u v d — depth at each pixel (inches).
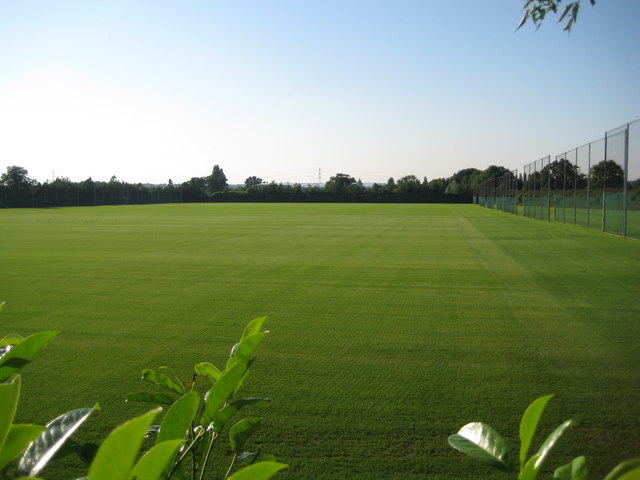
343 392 157.8
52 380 169.5
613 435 128.7
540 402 36.3
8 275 373.4
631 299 286.0
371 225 919.7
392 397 153.8
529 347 202.2
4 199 1946.4
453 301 285.6
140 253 501.4
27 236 690.8
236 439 56.5
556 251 498.3
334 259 457.1
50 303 282.7
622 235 599.2
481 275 369.7
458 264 424.2
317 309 267.9
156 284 337.7
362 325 236.4
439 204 2509.8
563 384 163.0
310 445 125.1
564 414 140.8
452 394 155.8
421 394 156.0
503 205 1549.0
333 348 202.2
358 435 130.1
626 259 437.7
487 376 170.9
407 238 654.5
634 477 28.2
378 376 171.5
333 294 305.4
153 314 257.9
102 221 1048.2
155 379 60.4
